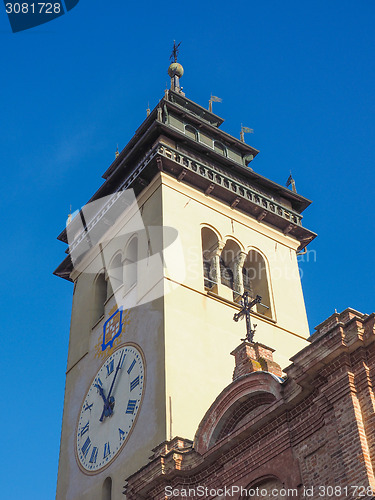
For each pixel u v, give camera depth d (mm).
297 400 24438
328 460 22891
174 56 48906
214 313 35906
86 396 37062
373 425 22047
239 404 26766
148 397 32594
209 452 26562
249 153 44969
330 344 23375
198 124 43094
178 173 39906
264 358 28609
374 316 23078
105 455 33531
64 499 34625
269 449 24938
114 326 37719
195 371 33062
